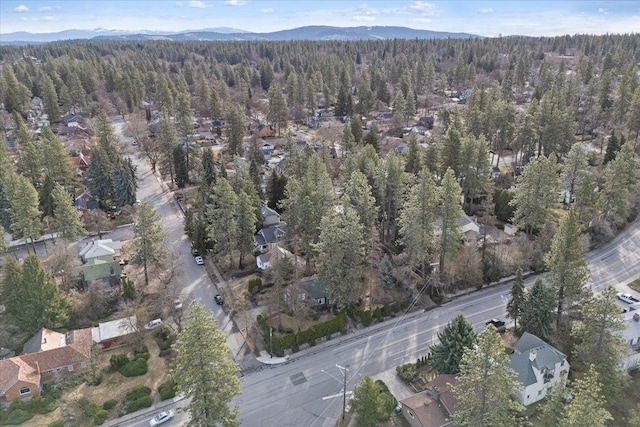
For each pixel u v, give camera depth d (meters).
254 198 81.19
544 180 70.44
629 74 135.38
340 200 73.25
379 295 64.25
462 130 107.50
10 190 76.88
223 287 67.44
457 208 62.72
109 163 97.00
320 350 54.88
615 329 44.88
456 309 61.97
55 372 50.38
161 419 44.53
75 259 69.88
